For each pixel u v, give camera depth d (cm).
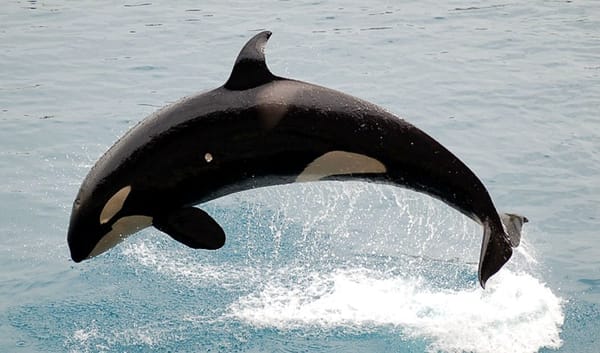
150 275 3353
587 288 3241
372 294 3209
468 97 4719
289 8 6144
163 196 2456
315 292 3231
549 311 3109
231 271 3369
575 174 3994
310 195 3862
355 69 5031
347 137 2398
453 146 4212
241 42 5459
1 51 5362
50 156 4166
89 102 4694
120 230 2545
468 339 2969
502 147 4212
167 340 2995
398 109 4556
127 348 2958
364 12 6050
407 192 3847
